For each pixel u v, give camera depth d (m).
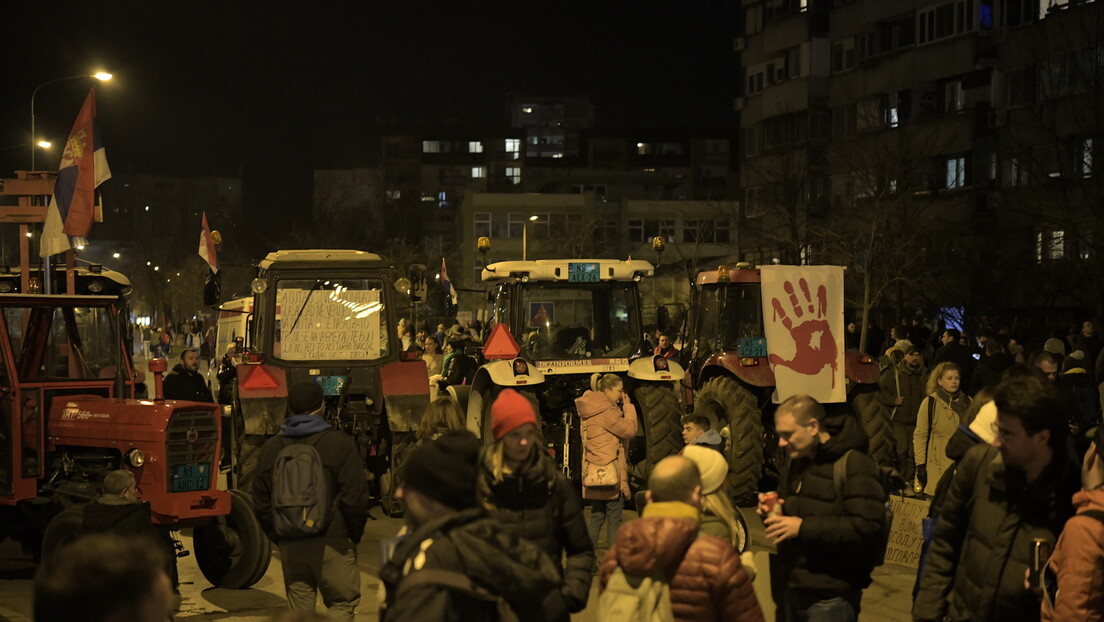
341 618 6.39
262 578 9.25
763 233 45.50
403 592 3.14
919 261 34.84
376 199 128.88
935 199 39.94
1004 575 4.05
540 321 13.53
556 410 13.36
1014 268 33.34
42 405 9.24
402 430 11.60
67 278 12.12
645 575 4.16
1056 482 4.01
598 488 8.83
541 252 79.06
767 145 51.69
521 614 3.24
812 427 4.80
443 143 130.38
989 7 40.09
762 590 5.23
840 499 4.72
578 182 112.88
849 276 35.09
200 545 9.01
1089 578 3.60
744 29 54.75
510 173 128.50
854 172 39.50
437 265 82.38
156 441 8.28
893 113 44.75
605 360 13.23
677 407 12.18
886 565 8.95
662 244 13.84
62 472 9.16
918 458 9.45
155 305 99.06
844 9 48.03
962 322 34.03
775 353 12.06
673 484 4.34
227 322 28.33
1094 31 33.41
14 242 40.62
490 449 4.75
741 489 12.10
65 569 2.16
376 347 12.30
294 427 6.36
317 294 12.29
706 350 13.34
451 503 3.46
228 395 15.79
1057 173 34.25
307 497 6.11
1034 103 35.41
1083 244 30.98
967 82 40.41
